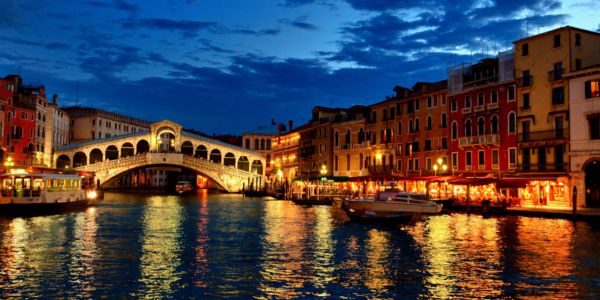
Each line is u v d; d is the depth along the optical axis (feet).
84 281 52.21
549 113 127.44
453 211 129.59
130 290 49.08
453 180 129.39
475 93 148.97
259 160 284.41
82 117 326.65
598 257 64.13
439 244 75.25
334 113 239.71
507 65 140.26
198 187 398.42
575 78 121.29
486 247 72.13
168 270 57.41
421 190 163.84
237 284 51.37
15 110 209.05
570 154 120.98
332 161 222.28
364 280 53.16
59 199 127.13
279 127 306.76
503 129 139.44
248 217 119.96
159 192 290.56
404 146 176.65
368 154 196.24
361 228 95.86
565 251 68.18
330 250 70.49
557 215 105.50
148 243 76.18
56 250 69.00
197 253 67.87
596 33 129.18
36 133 226.17
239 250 70.33
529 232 86.22
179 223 105.40
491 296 47.39
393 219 98.78
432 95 164.96
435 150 162.09
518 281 52.60
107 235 84.74
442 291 49.03
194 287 50.26
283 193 208.03
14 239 78.59
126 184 361.51
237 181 260.01
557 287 50.29
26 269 57.26
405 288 50.06
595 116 116.57
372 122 194.80
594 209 112.57
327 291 48.98
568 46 124.47
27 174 120.88
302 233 88.53
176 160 245.04
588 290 49.19
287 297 47.09
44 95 243.19
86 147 253.44
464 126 151.94
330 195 178.81
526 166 131.64
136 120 382.63
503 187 120.47
